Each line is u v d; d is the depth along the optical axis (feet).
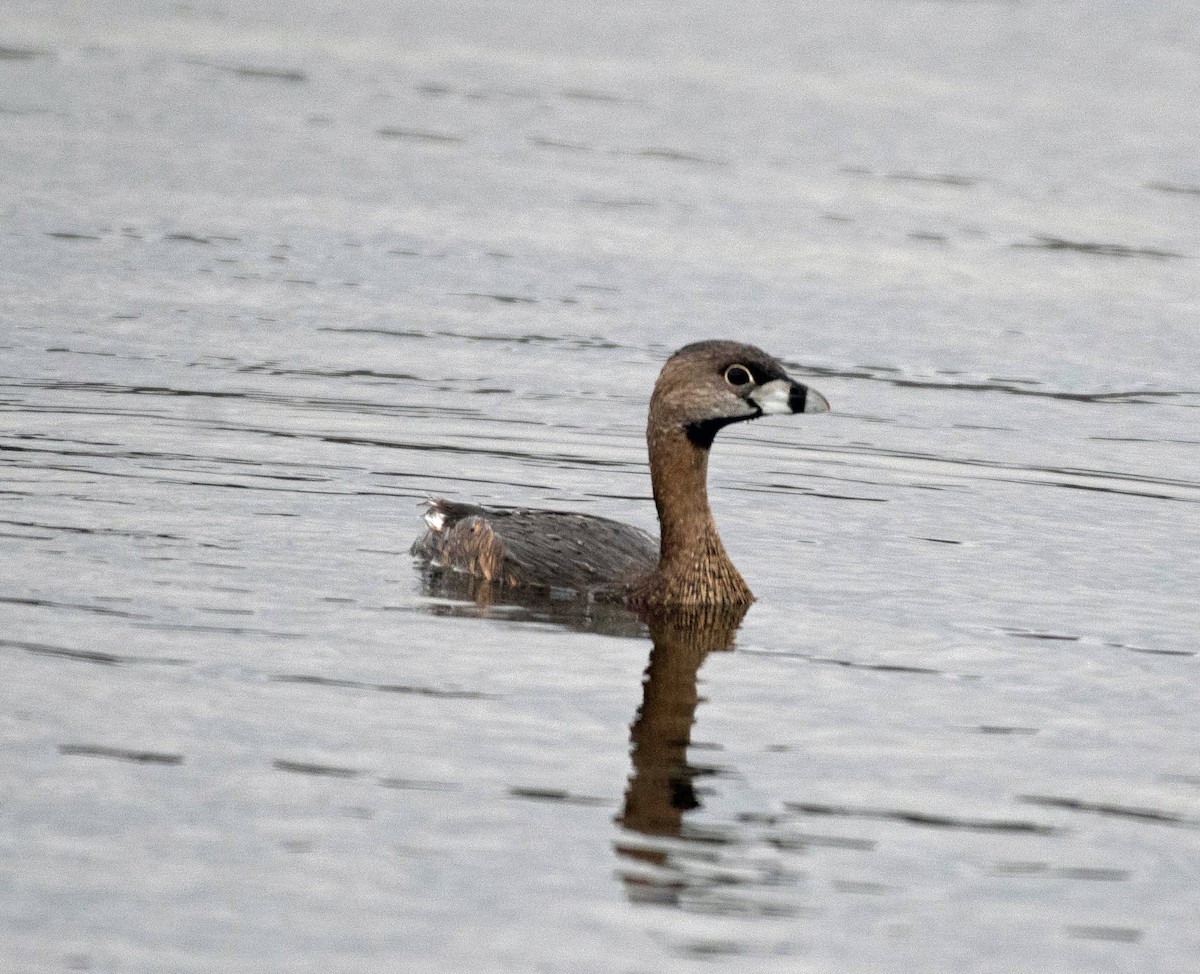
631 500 53.31
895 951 27.91
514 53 122.01
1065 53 129.80
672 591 43.86
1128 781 34.22
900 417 63.31
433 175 92.94
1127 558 48.91
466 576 45.47
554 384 64.49
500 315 72.74
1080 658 40.91
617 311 74.23
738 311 75.15
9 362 62.44
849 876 30.14
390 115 103.91
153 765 33.09
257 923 28.02
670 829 31.48
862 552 48.91
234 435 56.34
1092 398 66.74
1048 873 30.55
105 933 27.58
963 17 141.59
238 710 35.73
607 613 43.32
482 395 62.75
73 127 97.09
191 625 40.32
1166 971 27.61
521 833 31.12
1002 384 68.03
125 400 59.06
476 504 49.96
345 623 41.22
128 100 103.45
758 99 112.16
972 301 78.84
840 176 97.25
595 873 29.86
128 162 91.35
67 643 38.70
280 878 29.32
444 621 41.83
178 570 44.09
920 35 134.00
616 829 31.37
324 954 27.25
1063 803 33.19
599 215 88.02
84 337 66.03
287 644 39.58
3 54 112.57
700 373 43.91
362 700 36.55
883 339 73.00
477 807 31.96
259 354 65.57
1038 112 112.57
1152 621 43.60
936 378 68.33
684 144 101.60
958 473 57.06
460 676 38.27
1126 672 40.06
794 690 38.40
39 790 31.89
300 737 34.60
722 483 55.26
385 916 28.35
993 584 46.29
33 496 49.21
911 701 37.93
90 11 128.57
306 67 114.73
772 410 43.83
